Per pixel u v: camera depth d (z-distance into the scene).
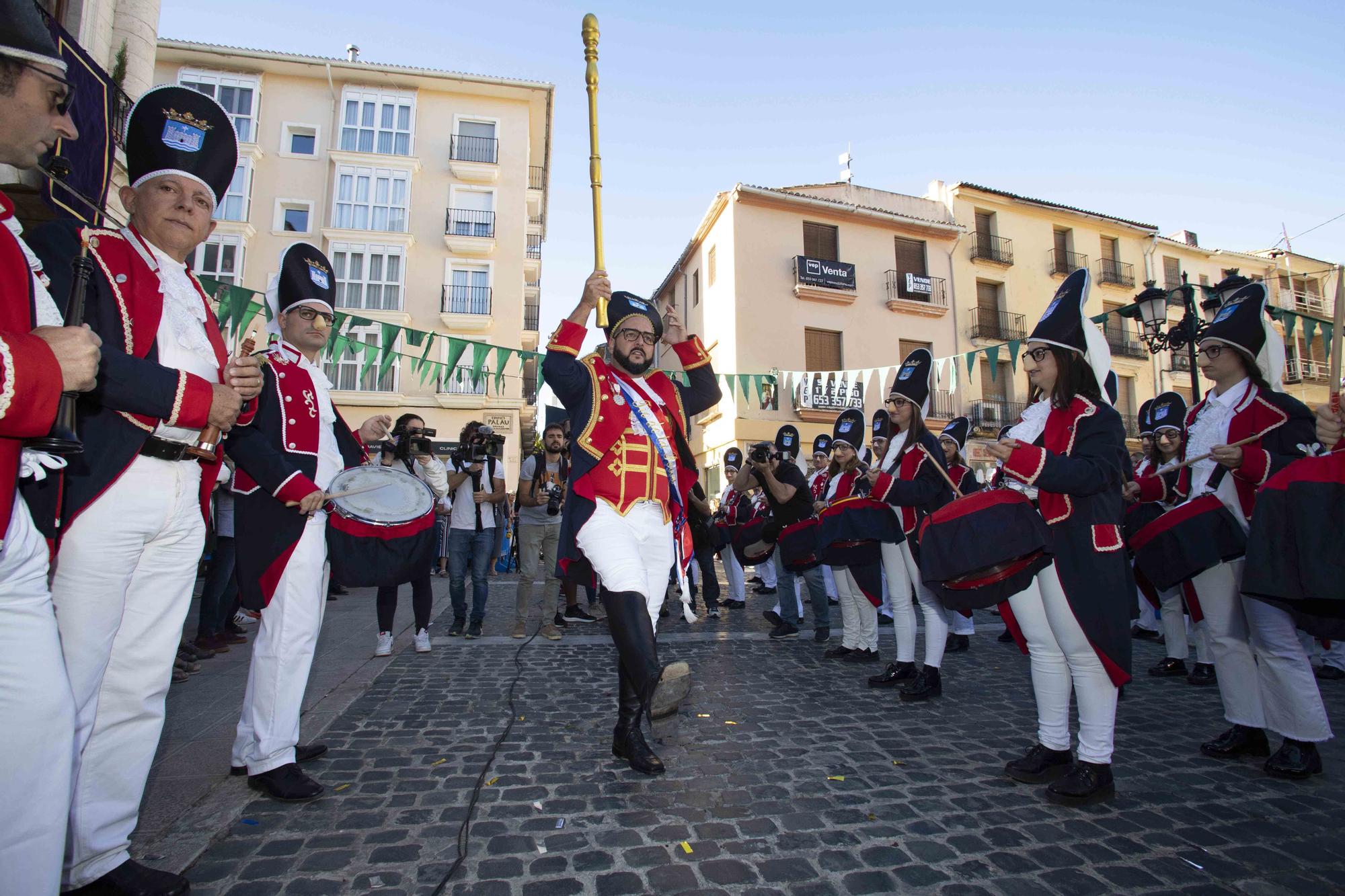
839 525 5.34
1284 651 3.26
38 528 1.76
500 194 23.34
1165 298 9.17
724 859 2.39
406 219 22.72
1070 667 3.01
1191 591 3.84
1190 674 5.34
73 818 1.97
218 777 3.02
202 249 21.09
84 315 1.98
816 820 2.71
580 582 3.29
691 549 3.45
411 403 21.86
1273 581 2.87
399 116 23.14
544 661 5.60
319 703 4.26
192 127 2.33
